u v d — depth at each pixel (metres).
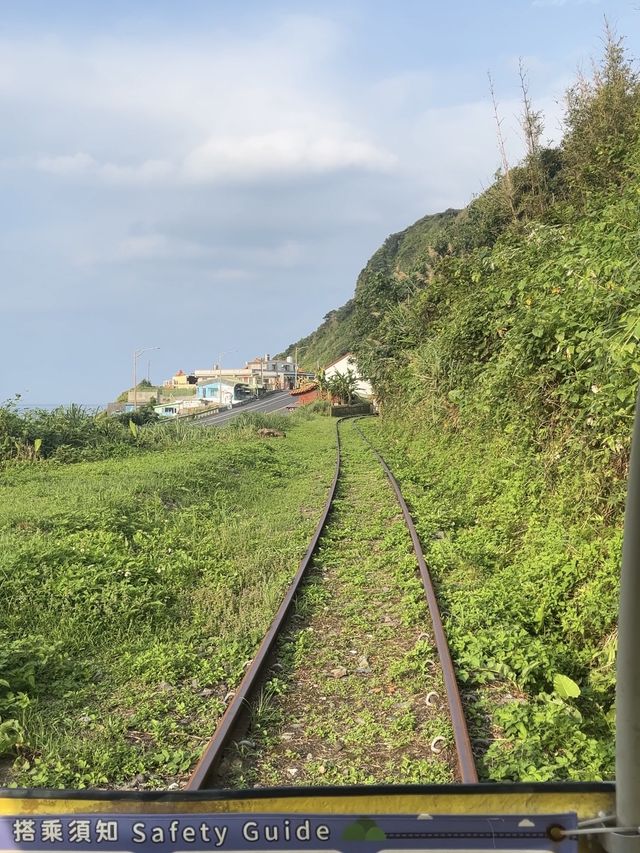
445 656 5.70
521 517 9.47
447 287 18.78
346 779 4.35
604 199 11.47
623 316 6.43
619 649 1.81
